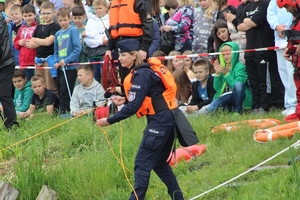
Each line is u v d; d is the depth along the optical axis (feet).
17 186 50.60
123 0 63.72
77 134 64.49
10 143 64.69
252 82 68.80
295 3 56.90
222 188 46.52
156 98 44.65
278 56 66.44
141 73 44.29
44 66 82.43
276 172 46.96
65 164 55.72
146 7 63.57
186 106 70.54
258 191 43.47
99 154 57.98
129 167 53.78
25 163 54.90
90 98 72.38
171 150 48.80
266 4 67.92
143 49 63.87
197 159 54.24
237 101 68.28
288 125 56.65
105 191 51.57
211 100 69.31
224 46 69.31
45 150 61.21
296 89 59.52
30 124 70.59
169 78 45.16
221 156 53.36
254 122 61.11
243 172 47.96
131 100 44.09
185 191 48.19
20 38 84.38
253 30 68.44
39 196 49.08
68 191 51.72
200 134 59.82
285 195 41.78
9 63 67.72
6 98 68.39
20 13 86.07
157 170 46.16
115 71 64.23
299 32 57.52
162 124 44.45
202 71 69.41
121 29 63.72
